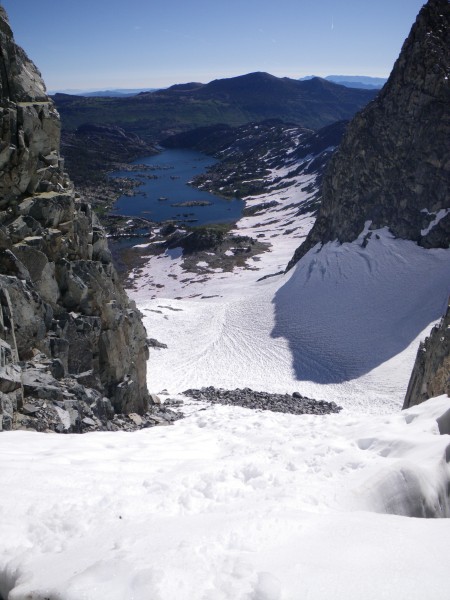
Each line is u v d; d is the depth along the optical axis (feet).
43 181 97.76
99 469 42.70
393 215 326.03
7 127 89.97
